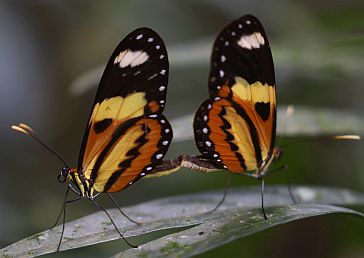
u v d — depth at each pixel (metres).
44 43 0.46
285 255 0.37
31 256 0.30
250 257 0.36
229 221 0.30
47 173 0.43
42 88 0.46
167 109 0.43
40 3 0.45
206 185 0.40
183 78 0.44
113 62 0.31
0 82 0.44
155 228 0.31
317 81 0.40
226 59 0.32
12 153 0.43
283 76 0.40
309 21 0.42
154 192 0.41
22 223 0.38
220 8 0.43
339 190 0.33
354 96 0.40
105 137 0.32
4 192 0.40
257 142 0.33
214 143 0.32
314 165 0.38
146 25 0.43
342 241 0.36
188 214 0.32
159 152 0.32
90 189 0.32
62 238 0.31
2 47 0.45
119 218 0.32
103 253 0.35
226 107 0.32
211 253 0.36
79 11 0.44
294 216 0.30
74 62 0.46
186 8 0.43
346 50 0.36
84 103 0.46
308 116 0.34
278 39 0.40
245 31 0.32
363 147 0.38
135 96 0.32
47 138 0.45
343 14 0.38
